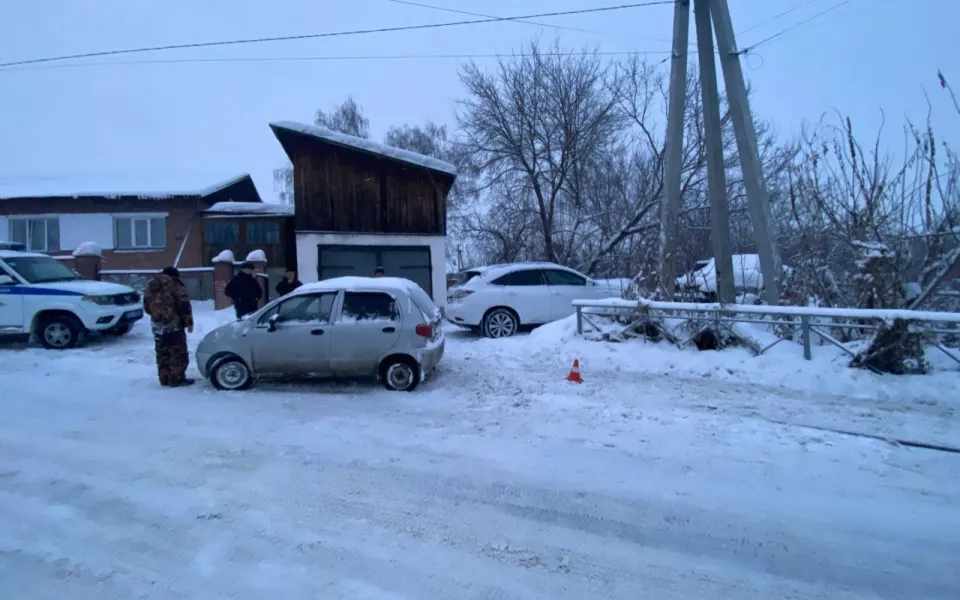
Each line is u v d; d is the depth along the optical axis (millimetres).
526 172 23484
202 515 4359
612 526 4250
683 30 11125
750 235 19500
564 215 24656
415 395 7742
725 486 4891
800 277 10461
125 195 21016
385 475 5121
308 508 4496
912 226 10062
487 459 5480
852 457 5480
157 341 8312
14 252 11805
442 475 5121
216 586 3451
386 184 18766
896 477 5047
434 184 19250
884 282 9078
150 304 8250
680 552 3902
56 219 21734
